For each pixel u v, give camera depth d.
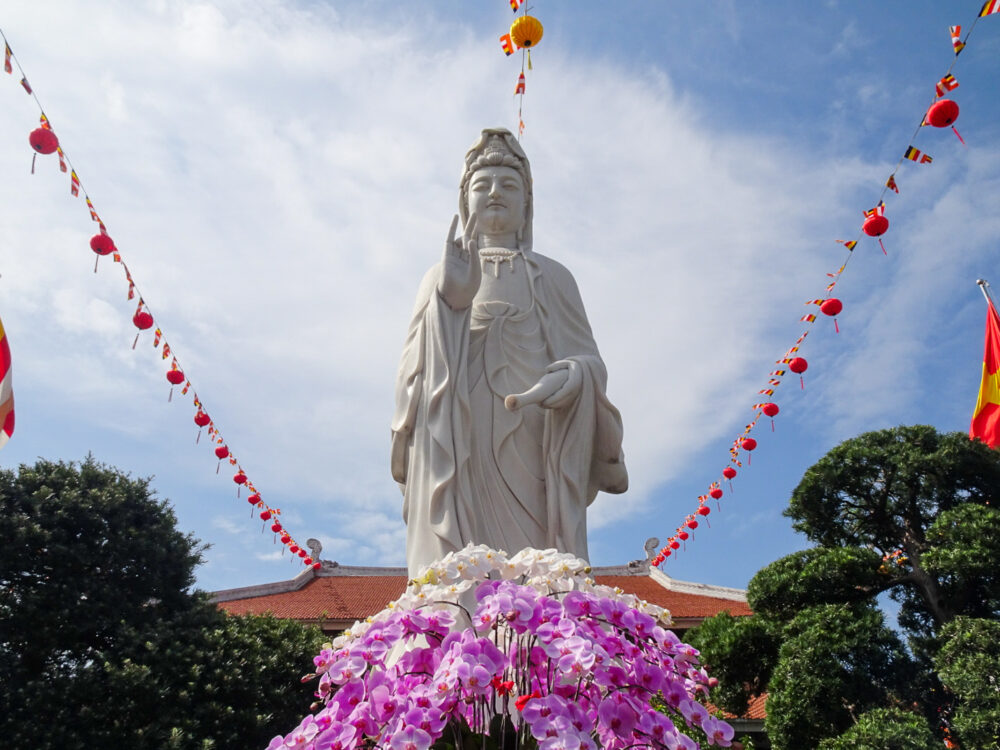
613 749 5.01
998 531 14.93
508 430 9.09
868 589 15.81
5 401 10.59
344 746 4.79
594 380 9.18
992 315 12.33
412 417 9.04
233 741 16.69
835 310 10.73
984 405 12.42
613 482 9.52
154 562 18.47
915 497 16.75
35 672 16.48
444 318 9.20
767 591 16.08
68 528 17.88
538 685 5.09
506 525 8.77
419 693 4.77
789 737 14.07
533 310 9.84
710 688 5.45
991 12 7.41
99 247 11.12
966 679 12.98
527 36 10.09
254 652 18.28
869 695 13.98
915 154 8.27
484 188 10.50
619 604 5.21
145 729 15.60
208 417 14.78
